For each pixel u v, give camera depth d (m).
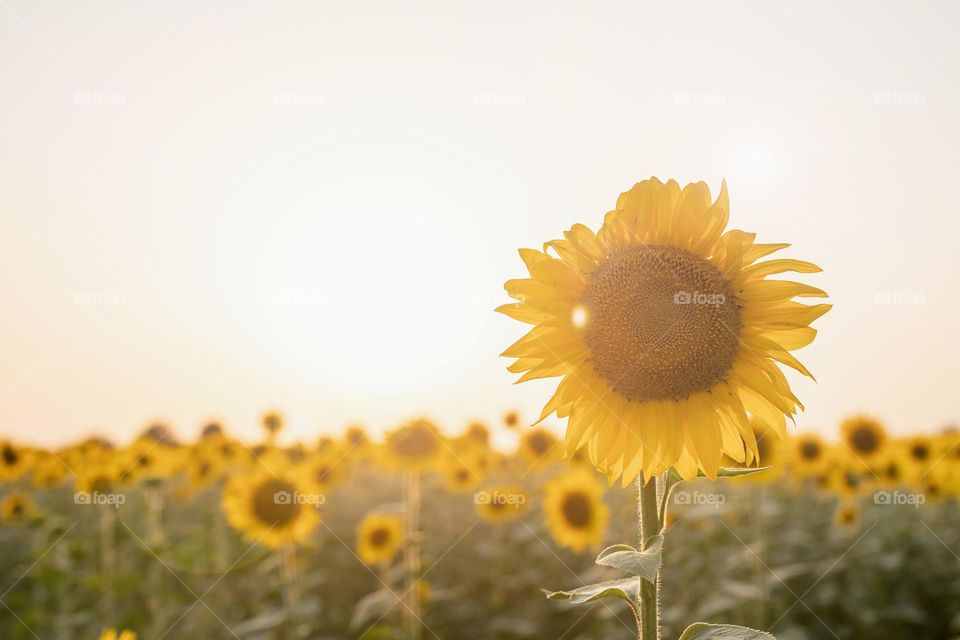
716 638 2.37
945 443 12.86
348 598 11.65
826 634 9.99
